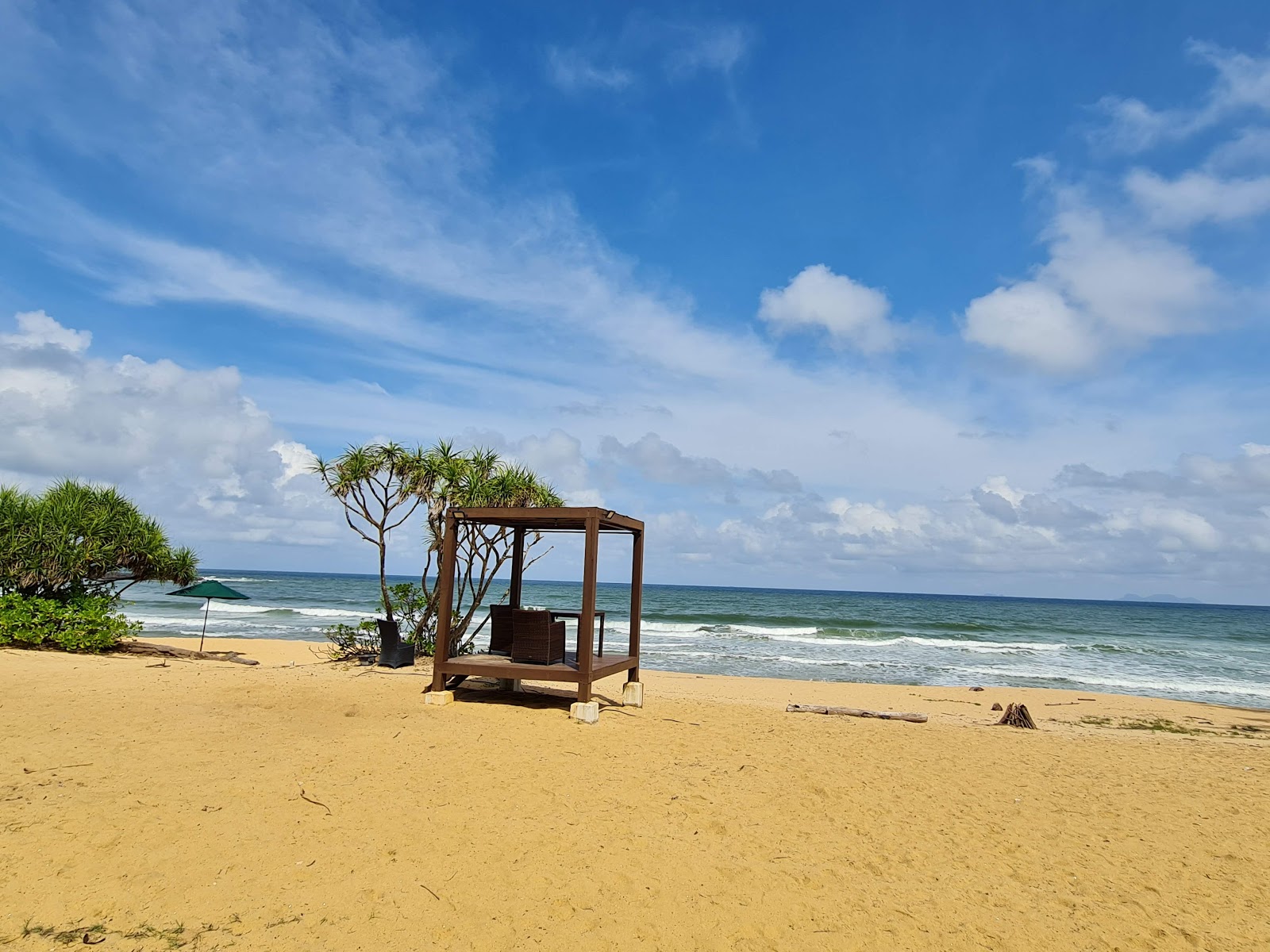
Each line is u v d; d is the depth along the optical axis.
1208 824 6.77
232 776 5.70
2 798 4.86
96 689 8.85
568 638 24.95
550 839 5.01
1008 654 30.86
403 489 13.29
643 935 3.91
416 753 6.75
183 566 15.90
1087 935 4.35
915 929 4.24
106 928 3.51
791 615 51.94
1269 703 19.88
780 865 4.96
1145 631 48.50
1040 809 6.86
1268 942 4.42
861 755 8.45
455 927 3.81
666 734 8.50
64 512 14.36
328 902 3.93
